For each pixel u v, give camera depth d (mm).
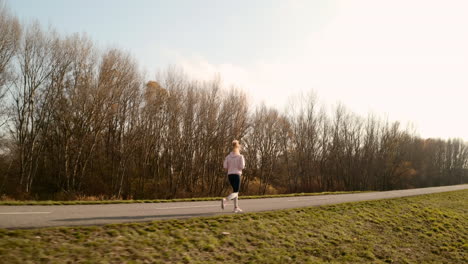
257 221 8719
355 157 57500
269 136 45312
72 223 6605
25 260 4699
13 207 8641
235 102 38406
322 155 53688
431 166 80938
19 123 30047
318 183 53500
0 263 4441
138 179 34938
